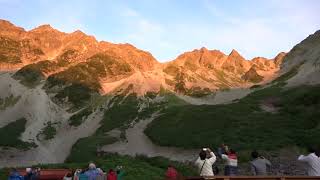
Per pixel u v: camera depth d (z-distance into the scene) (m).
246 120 129.38
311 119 117.44
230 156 24.12
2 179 40.06
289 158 76.44
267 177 15.46
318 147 18.39
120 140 147.88
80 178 28.42
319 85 161.00
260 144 96.88
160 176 44.25
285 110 136.00
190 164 55.81
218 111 145.25
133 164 49.03
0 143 161.88
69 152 156.12
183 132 131.25
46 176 37.56
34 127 190.00
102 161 50.00
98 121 193.00
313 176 16.11
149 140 137.62
